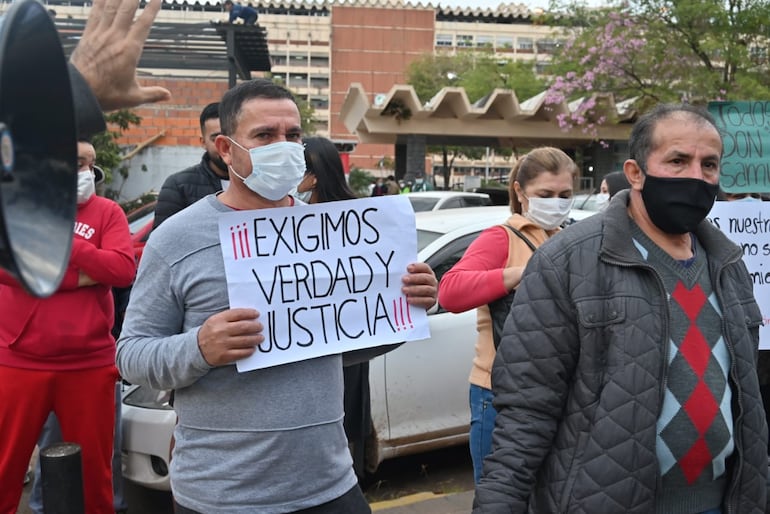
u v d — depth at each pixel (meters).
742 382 2.00
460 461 4.97
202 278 2.04
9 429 3.12
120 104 1.29
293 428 2.03
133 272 3.27
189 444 2.04
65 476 2.71
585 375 1.98
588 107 16.88
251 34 12.30
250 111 2.05
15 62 0.76
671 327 1.96
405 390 4.29
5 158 0.75
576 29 18.12
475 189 12.46
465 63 40.59
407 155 18.78
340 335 2.15
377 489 4.53
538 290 2.06
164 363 1.93
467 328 4.52
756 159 3.61
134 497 4.50
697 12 14.74
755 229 3.21
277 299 2.08
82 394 3.20
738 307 2.04
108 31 1.24
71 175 0.90
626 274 1.98
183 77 15.26
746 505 2.00
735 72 15.25
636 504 1.88
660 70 16.00
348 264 2.19
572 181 3.14
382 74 95.81
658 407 1.90
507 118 18.38
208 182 3.96
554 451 2.04
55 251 0.83
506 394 2.07
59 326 3.09
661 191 1.97
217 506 1.99
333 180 3.20
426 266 2.29
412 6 96.62
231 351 1.90
